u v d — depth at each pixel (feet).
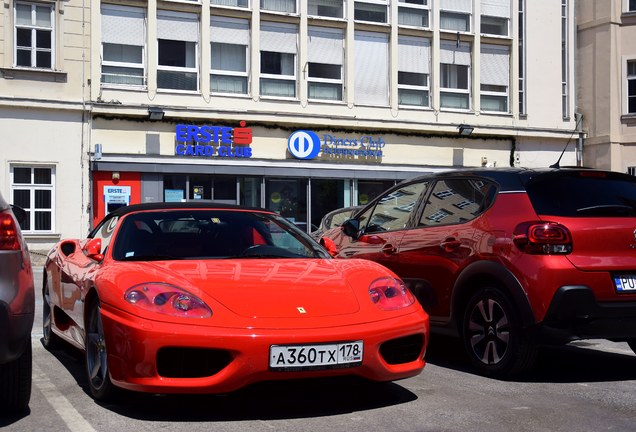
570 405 15.90
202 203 19.54
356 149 85.76
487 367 18.84
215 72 80.53
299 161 82.74
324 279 15.61
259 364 13.51
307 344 13.75
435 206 21.70
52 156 72.69
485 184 20.15
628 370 20.18
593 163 96.48
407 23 89.86
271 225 18.90
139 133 76.33
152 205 19.01
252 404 15.57
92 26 74.74
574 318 17.49
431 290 20.76
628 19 94.79
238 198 80.59
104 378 15.07
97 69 74.84
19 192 71.77
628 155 94.63
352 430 13.73
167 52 78.74
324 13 85.61
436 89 90.33
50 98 72.64
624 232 18.22
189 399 15.93
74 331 18.66
